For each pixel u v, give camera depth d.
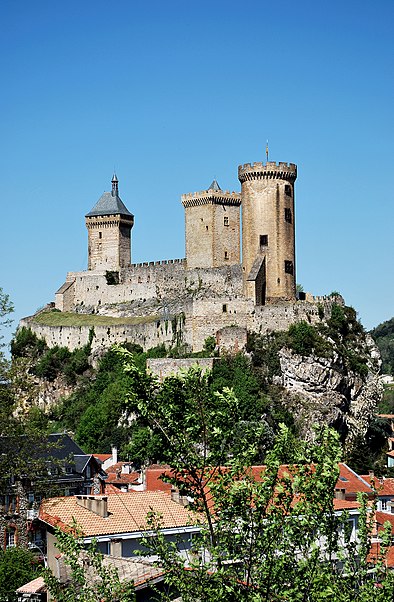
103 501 68.12
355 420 175.88
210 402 43.50
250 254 177.75
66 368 192.12
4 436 87.75
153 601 52.00
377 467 153.75
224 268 182.88
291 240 178.50
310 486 42.22
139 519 68.12
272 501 43.34
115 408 167.00
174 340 176.00
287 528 42.12
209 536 43.94
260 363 167.38
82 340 194.25
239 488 42.25
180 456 42.28
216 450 42.78
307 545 42.88
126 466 121.25
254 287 172.75
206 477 43.16
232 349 168.75
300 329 171.62
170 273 192.75
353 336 182.50
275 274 176.75
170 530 64.88
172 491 73.12
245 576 43.56
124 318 197.00
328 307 179.88
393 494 94.00
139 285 199.38
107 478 115.25
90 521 67.19
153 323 181.50
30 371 196.50
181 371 43.38
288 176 178.38
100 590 47.28
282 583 41.62
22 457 88.25
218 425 42.97
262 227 177.12
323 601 40.31
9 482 90.69
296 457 43.41
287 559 41.69
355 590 42.41
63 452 108.94
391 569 43.72
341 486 91.12
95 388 183.25
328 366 170.25
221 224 186.38
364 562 43.06
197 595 42.06
